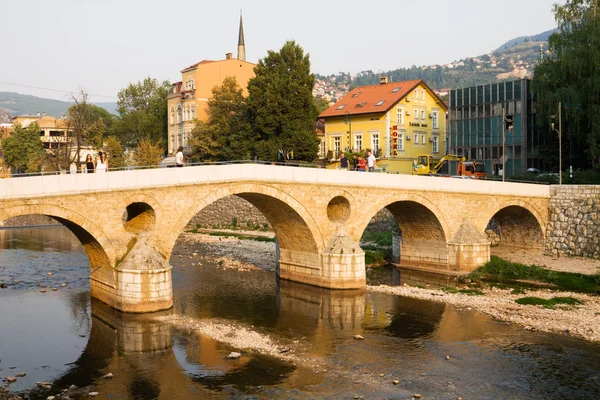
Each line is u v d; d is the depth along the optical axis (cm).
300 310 3344
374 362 2458
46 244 6009
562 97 5716
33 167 8869
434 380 2252
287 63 6869
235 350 2597
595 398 2086
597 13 5812
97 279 3447
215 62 8562
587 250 4712
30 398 2067
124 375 2306
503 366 2403
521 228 5188
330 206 4222
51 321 3027
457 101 7975
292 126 6681
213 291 3816
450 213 4488
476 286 4025
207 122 7862
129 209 3556
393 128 6531
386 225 5984
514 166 7312
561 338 2773
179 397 2089
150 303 3142
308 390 2148
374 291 3819
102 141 8500
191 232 7000
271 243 6025
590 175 5869
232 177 3488
